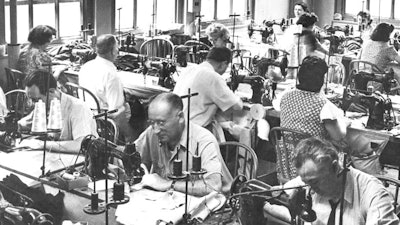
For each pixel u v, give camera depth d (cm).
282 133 403
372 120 434
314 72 385
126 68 641
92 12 796
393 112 452
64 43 757
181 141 310
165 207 278
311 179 232
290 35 646
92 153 286
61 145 357
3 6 669
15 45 652
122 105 505
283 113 402
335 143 391
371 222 239
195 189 299
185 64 647
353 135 436
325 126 385
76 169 320
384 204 241
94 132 372
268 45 802
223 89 462
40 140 367
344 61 768
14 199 281
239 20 1038
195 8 898
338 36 820
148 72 617
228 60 474
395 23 1061
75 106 365
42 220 230
